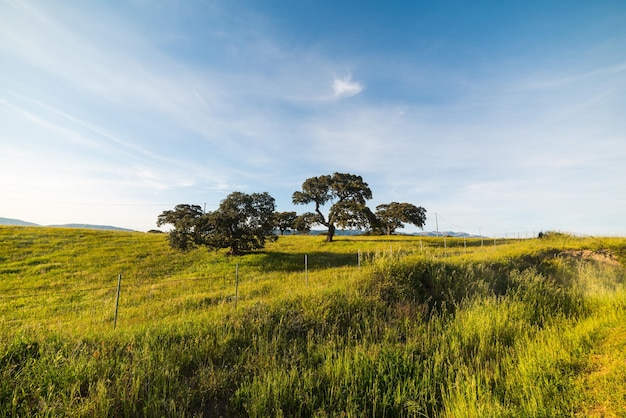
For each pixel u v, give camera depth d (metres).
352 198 48.91
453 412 3.96
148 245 34.88
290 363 5.54
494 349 5.96
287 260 27.69
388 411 4.30
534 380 4.27
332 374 5.05
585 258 16.58
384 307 8.72
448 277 11.13
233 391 4.85
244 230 30.19
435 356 5.55
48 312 12.83
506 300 8.98
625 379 3.89
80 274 21.86
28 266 23.69
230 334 6.64
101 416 3.86
